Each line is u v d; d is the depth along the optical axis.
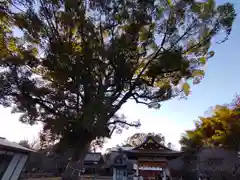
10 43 10.15
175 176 19.97
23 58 9.17
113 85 10.80
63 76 9.09
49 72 9.85
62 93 9.93
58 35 9.97
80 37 10.32
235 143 16.20
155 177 14.05
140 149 15.26
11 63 8.82
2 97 9.08
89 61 9.13
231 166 18.47
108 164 32.31
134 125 11.51
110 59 9.70
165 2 10.30
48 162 28.30
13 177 13.51
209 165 19.45
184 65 10.29
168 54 9.71
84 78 9.26
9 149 12.02
